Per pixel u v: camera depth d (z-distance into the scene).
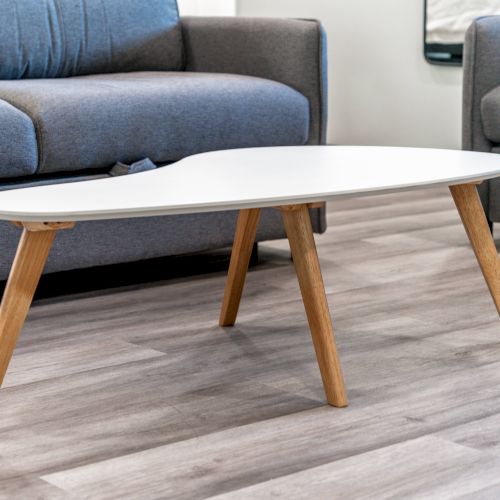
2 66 2.91
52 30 3.01
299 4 5.11
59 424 1.65
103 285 2.60
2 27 2.91
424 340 2.08
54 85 2.53
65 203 1.50
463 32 4.22
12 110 2.30
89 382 1.86
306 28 2.83
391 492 1.37
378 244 3.06
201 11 4.61
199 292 2.53
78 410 1.71
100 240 2.46
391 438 1.57
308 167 1.86
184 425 1.64
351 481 1.41
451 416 1.66
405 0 4.52
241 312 2.34
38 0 2.99
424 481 1.41
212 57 3.13
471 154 2.04
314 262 1.68
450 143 4.39
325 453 1.51
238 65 3.04
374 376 1.86
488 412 1.67
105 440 1.58
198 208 1.48
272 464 1.48
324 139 2.89
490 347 2.03
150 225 2.55
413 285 2.55
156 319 2.28
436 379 1.84
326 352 1.70
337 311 2.32
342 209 3.69
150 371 1.92
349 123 4.96
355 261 2.83
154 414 1.69
